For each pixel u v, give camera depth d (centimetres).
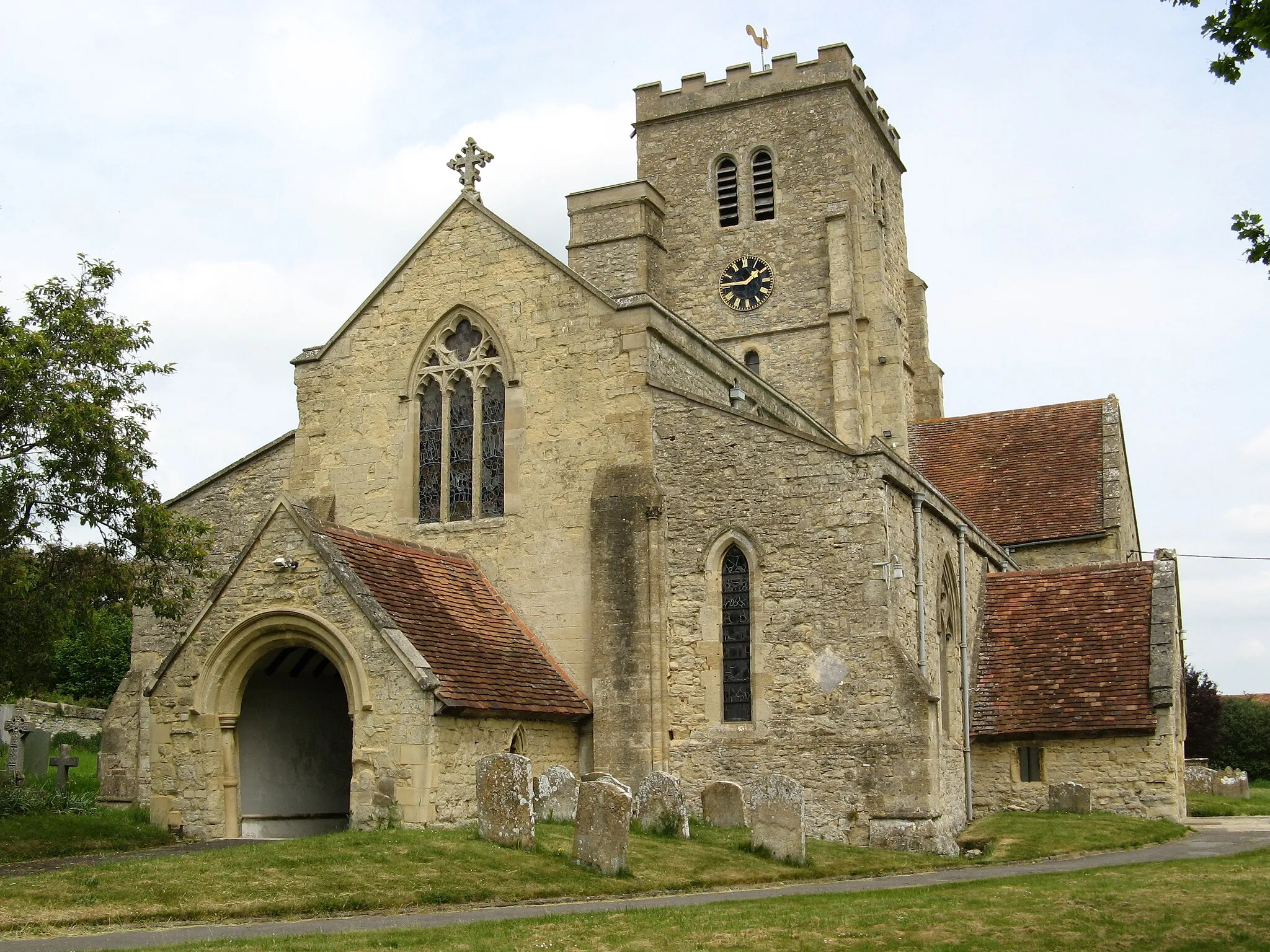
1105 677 3216
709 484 2831
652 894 1900
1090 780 3136
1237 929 1503
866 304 4925
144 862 1908
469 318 3120
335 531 2616
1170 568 3462
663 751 2739
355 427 3178
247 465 3334
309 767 2769
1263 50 1291
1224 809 3838
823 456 2745
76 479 2653
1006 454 4788
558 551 2909
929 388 5466
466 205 3161
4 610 2694
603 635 2800
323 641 2433
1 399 2542
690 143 5175
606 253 4566
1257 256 1464
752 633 2742
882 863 2305
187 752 2522
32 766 3616
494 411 3064
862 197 5069
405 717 2334
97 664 5781
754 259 4988
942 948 1427
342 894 1753
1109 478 4450
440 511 3072
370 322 3212
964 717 3195
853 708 2625
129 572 2830
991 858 2433
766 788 2244
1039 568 4188
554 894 1838
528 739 2606
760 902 1739
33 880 1786
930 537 3036
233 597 2527
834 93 4991
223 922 1630
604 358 2955
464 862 1925
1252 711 7625
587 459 2925
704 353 3316
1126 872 2047
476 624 2736
